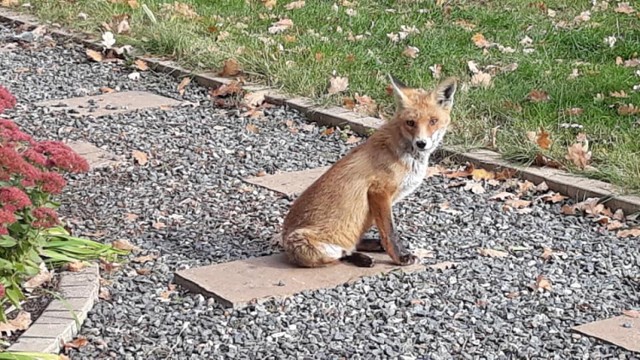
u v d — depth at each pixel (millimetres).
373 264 4555
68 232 4773
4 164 4195
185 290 4426
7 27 7715
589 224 4945
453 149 5547
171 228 4887
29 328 4117
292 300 4336
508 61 6629
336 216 4492
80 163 4473
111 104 6297
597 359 4043
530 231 4879
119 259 4613
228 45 6949
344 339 4133
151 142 5777
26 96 6406
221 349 4090
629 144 5480
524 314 4281
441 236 4832
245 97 6258
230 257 4645
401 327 4199
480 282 4473
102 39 7195
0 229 4051
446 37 7074
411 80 6348
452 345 4109
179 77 6684
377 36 7125
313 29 7301
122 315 4262
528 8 7773
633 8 7680
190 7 7844
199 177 5375
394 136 4516
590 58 6742
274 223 4930
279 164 5539
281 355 4059
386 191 4516
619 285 4473
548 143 5473
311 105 6141
